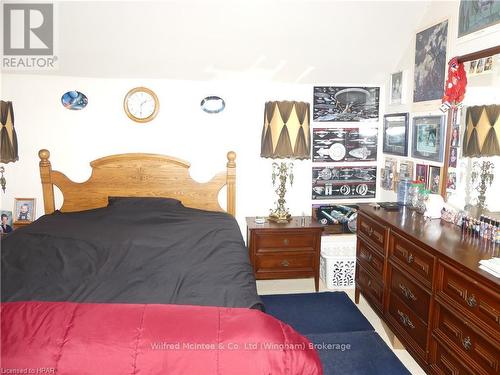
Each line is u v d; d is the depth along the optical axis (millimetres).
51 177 3336
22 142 3350
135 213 3012
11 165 3373
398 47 3135
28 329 1418
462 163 2303
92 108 3354
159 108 3402
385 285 2441
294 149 3170
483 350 1558
